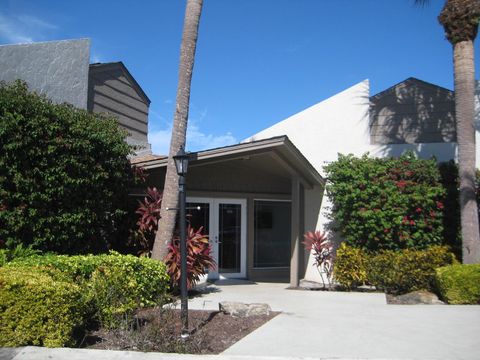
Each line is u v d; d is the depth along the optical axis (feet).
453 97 50.08
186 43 35.45
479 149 47.85
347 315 30.53
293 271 45.47
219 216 50.01
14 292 20.67
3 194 27.61
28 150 28.27
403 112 51.39
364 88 50.24
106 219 33.91
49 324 20.98
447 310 32.32
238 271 50.90
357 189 43.50
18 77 43.57
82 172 30.58
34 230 28.63
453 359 20.95
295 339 24.20
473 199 38.34
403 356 21.30
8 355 19.80
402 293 40.86
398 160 44.88
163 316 24.71
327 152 50.52
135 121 59.57
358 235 43.78
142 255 36.14
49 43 45.47
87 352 20.62
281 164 45.01
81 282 24.80
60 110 30.53
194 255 36.68
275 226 53.67
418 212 42.70
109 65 53.93
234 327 26.89
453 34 39.42
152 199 38.04
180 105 35.22
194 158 39.22
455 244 43.04
